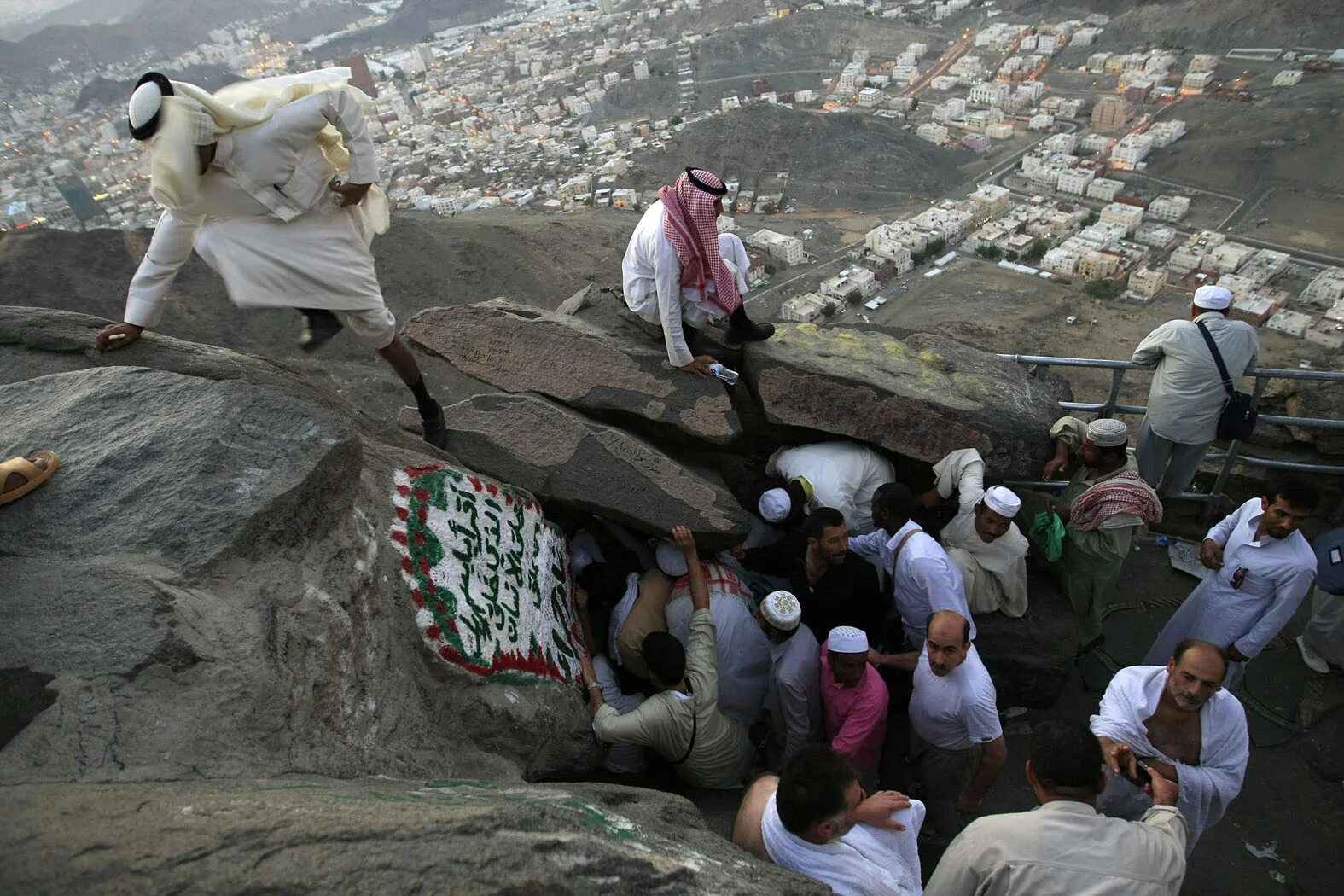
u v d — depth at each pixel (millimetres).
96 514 2328
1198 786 3066
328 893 1470
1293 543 3721
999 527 3926
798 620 3678
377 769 2434
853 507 4652
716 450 4781
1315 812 3795
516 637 3416
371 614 2752
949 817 3816
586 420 4332
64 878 1398
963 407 4609
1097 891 2316
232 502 2383
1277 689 4344
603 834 1967
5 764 1704
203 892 1424
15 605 2023
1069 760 2461
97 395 2734
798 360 4730
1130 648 4684
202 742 1872
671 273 4051
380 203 3350
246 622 2152
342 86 2977
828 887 2316
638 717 3461
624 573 4340
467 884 1560
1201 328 4645
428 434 4207
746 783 3830
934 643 3305
